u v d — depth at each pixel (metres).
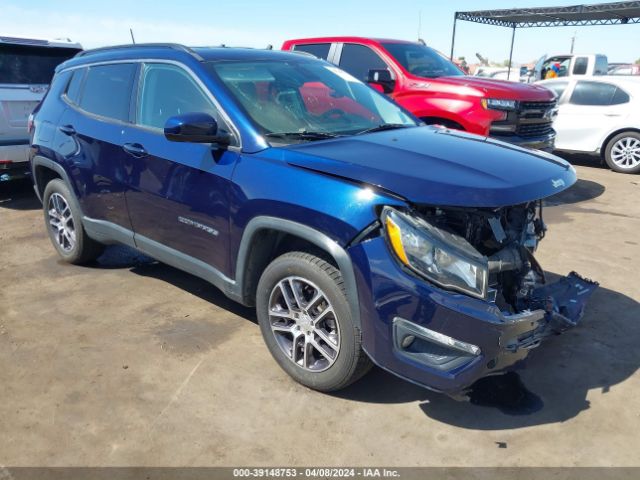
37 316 4.10
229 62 3.76
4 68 7.12
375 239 2.65
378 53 7.56
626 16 17.88
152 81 3.95
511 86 6.88
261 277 3.23
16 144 6.96
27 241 5.82
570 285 3.65
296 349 3.19
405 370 2.70
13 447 2.76
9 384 3.26
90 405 3.07
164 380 3.29
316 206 2.80
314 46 8.30
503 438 2.80
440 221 2.74
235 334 3.81
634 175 9.16
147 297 4.41
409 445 2.76
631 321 3.95
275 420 2.94
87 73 4.65
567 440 2.78
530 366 3.40
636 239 5.76
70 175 4.61
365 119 3.87
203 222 3.49
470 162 2.94
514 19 19.83
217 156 3.35
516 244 2.99
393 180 2.69
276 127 3.37
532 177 2.83
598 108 9.38
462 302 2.54
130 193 4.03
